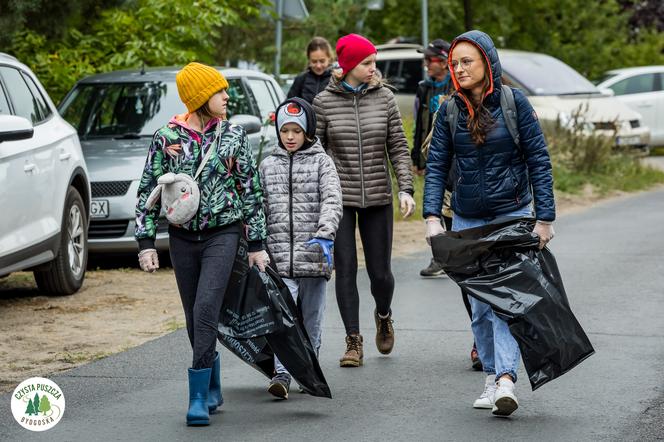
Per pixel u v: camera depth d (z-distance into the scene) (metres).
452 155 9.14
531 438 8.12
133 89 18.44
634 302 13.52
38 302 14.20
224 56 31.80
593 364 10.41
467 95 8.80
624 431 8.27
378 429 8.45
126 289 15.11
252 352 8.92
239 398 9.51
